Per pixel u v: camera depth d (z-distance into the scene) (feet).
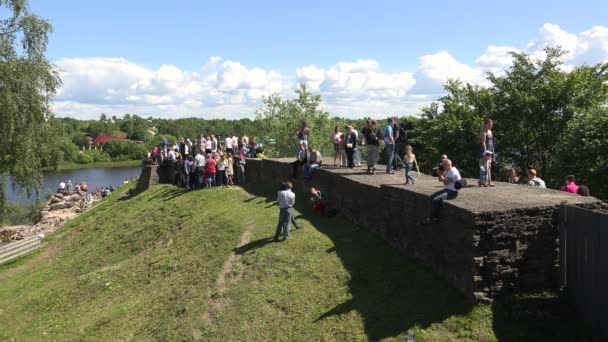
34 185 80.43
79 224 91.71
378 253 40.14
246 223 55.72
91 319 44.34
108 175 301.43
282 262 42.83
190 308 39.88
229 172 79.82
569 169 66.69
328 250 43.11
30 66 75.72
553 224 29.78
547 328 27.12
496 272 28.96
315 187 61.11
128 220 77.66
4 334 45.70
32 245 81.56
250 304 37.47
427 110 116.67
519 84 88.94
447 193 32.99
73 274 61.57
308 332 32.30
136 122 558.15
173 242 59.41
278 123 158.81
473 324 27.89
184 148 91.71
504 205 30.30
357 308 33.06
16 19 77.36
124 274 53.98
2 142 74.02
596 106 78.28
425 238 35.40
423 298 31.63
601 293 25.48
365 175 53.06
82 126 547.08
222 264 46.32
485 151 39.42
